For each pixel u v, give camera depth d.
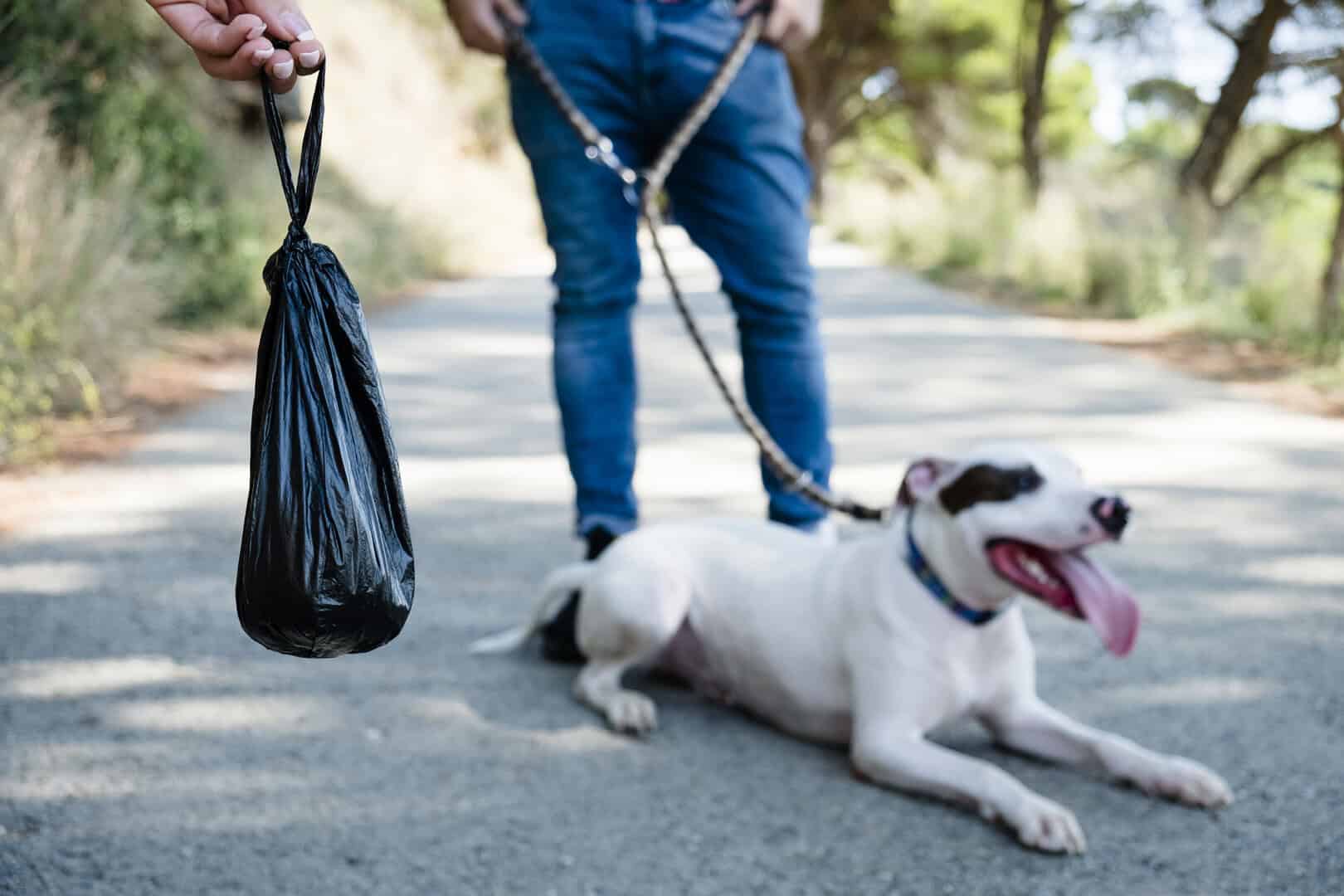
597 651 2.89
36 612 3.35
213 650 3.14
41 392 5.66
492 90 25.95
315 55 1.48
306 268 1.51
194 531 4.17
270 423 1.48
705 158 3.15
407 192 16.48
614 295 3.21
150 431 5.74
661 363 8.27
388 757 2.58
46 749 2.55
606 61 3.05
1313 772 2.53
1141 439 5.95
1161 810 2.38
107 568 3.75
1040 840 2.21
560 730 2.75
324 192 13.13
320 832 2.25
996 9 34.75
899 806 2.40
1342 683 3.01
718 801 2.42
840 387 7.41
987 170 19.25
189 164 8.97
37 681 2.90
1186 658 3.19
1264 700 2.91
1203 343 9.46
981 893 2.08
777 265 3.19
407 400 6.91
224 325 9.04
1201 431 6.14
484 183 23.83
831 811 2.38
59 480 4.83
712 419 6.43
